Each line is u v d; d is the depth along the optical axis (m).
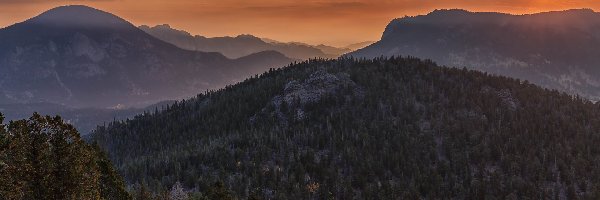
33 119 52.06
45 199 51.81
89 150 56.31
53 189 52.06
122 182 76.38
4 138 50.31
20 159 50.62
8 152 50.25
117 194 74.94
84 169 54.75
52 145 52.44
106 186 74.00
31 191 51.09
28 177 50.75
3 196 49.38
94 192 56.06
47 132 52.47
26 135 51.16
